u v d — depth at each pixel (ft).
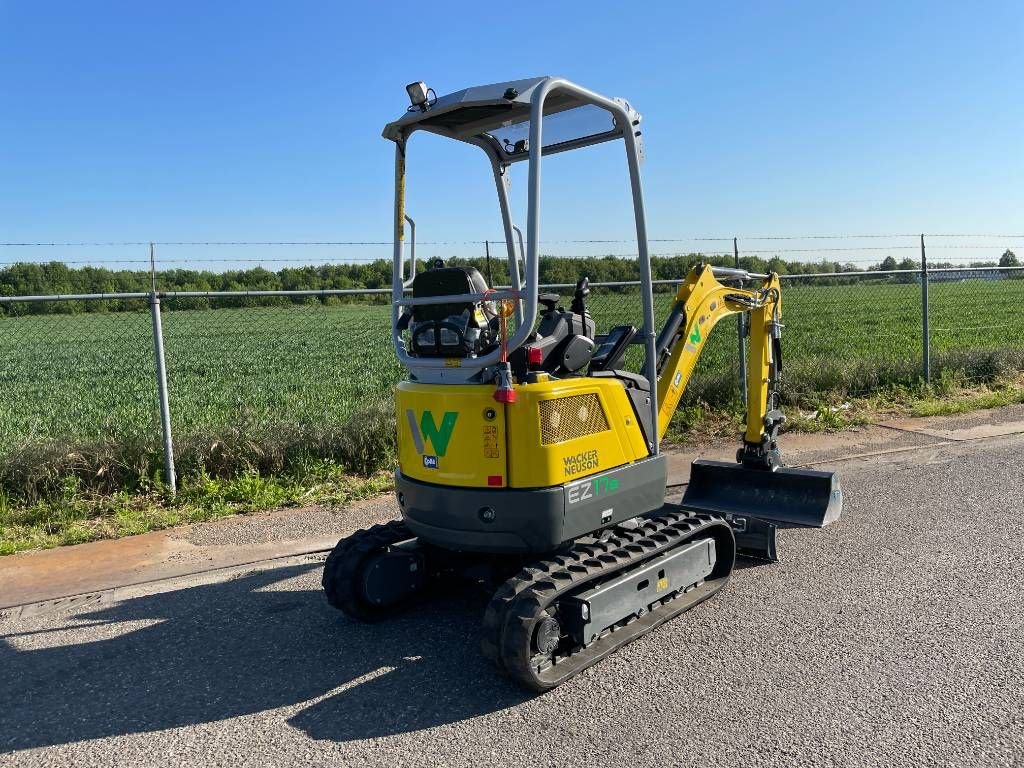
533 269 11.96
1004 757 9.77
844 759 9.84
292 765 10.39
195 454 24.23
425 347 13.32
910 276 40.37
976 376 37.68
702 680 12.03
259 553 19.08
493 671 12.84
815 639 13.20
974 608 14.11
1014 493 20.94
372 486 23.86
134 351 73.10
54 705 12.26
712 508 18.93
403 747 10.68
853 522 19.16
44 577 17.93
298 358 60.03
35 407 38.58
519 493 12.25
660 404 16.39
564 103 13.85
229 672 13.16
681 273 39.29
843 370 34.99
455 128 15.21
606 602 12.63
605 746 10.44
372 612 14.88
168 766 10.50
